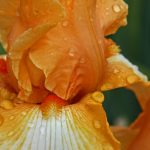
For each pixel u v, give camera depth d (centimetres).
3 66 30
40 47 26
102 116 25
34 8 26
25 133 25
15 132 25
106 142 25
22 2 27
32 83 27
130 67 31
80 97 28
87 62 27
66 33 27
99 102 26
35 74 26
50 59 26
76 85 27
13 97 28
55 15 26
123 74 29
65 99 27
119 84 29
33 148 24
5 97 28
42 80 27
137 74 30
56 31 26
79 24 27
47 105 26
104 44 29
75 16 27
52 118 25
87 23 27
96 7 29
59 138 25
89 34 27
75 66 27
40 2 26
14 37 27
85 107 26
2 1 28
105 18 30
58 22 26
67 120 25
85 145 25
